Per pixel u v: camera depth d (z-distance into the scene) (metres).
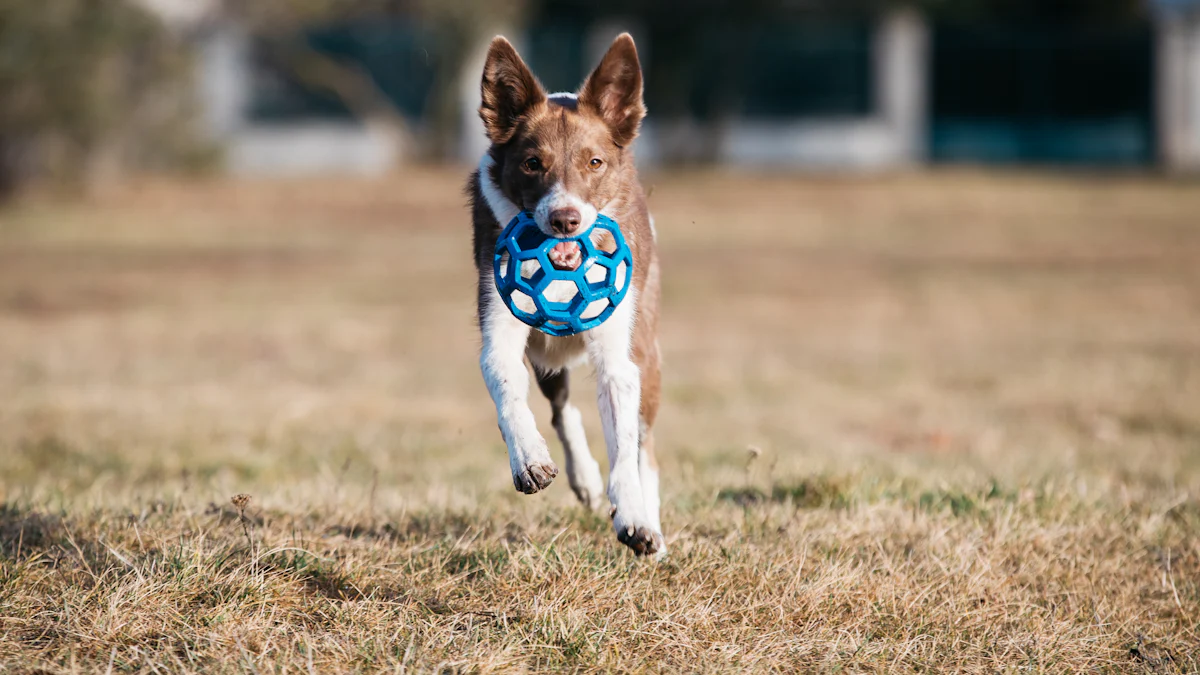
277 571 4.58
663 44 35.50
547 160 5.18
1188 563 5.32
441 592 4.55
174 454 8.39
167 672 3.84
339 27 33.94
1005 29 37.22
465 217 26.33
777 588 4.66
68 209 25.88
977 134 37.81
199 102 30.83
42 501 5.89
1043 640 4.45
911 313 16.28
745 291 18.03
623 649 4.19
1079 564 5.18
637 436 4.89
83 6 24.23
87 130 26.06
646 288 5.44
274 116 34.75
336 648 4.03
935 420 10.17
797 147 36.81
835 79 36.75
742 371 12.41
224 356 12.95
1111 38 37.22
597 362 5.00
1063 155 37.72
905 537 5.41
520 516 5.72
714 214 26.84
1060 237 23.56
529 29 34.88
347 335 14.38
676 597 4.56
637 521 4.50
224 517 5.52
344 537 5.25
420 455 8.55
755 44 36.41
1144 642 4.54
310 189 29.44
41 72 23.38
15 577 4.47
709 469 7.57
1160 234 23.70
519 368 4.88
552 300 5.05
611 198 5.29
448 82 34.22
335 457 8.42
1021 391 11.34
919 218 26.27
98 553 4.78
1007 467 7.56
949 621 4.55
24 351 13.01
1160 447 8.93
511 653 4.05
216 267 19.94
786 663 4.18
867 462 7.49
